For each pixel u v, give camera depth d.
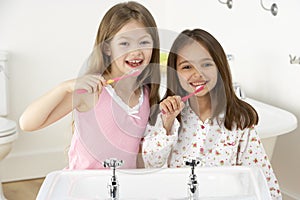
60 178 1.13
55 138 3.53
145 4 3.56
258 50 2.74
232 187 1.13
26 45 3.35
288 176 2.63
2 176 3.44
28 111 1.32
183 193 1.14
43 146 3.51
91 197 1.11
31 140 3.48
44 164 3.51
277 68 2.63
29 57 3.37
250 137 1.36
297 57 2.48
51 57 3.41
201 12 3.20
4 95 3.26
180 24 3.45
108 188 1.02
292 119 2.30
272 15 2.62
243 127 1.33
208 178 1.15
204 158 1.32
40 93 3.43
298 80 2.50
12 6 3.28
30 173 3.49
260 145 1.38
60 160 3.53
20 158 3.46
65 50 3.43
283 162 2.65
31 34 3.35
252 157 1.38
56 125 3.51
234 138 1.33
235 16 2.89
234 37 2.92
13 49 3.33
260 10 2.70
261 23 2.70
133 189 1.14
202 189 1.15
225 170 1.18
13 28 3.30
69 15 3.40
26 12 3.31
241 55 2.88
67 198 1.03
